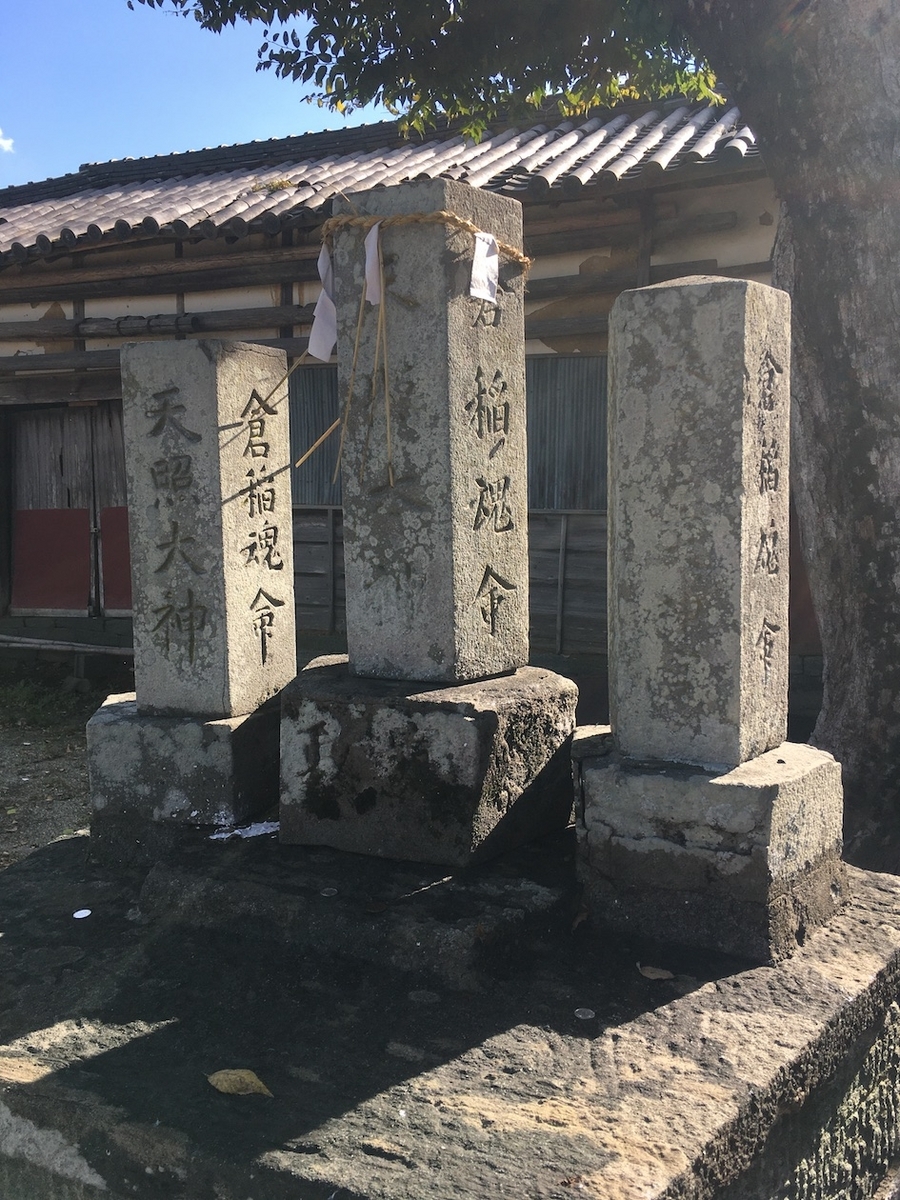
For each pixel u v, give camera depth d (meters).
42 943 2.58
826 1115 2.21
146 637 3.15
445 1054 2.00
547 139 7.60
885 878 2.86
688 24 4.05
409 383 2.75
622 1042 2.03
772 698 2.56
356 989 2.26
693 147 5.91
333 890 2.55
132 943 2.54
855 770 3.81
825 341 3.77
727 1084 1.88
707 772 2.38
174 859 2.81
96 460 8.23
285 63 5.61
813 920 2.49
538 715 2.87
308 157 9.06
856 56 3.49
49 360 7.71
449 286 2.68
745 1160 1.82
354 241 2.80
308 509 7.32
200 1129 1.78
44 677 8.48
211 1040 2.09
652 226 6.05
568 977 2.28
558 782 3.01
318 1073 1.95
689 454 2.35
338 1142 1.73
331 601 7.33
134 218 7.21
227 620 3.06
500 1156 1.67
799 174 3.74
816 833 2.49
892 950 2.40
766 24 3.67
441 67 5.51
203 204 7.43
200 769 3.03
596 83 5.91
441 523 2.76
